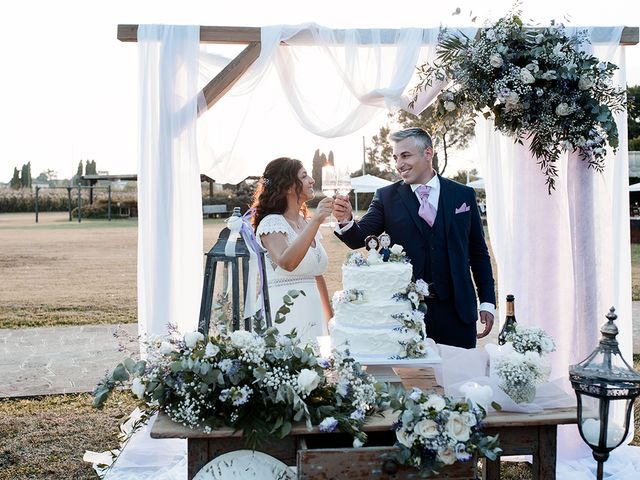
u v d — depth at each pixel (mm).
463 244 3814
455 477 2283
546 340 2646
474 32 3980
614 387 2482
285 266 3504
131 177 37375
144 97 3961
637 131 22766
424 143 3830
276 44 3965
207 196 25250
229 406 2377
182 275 3998
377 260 2955
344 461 2244
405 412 2217
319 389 2443
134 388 2439
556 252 4152
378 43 4020
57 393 5738
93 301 10836
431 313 3773
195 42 3941
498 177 4336
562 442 4102
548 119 3719
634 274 13047
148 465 3930
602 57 4105
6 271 14508
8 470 4074
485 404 2346
